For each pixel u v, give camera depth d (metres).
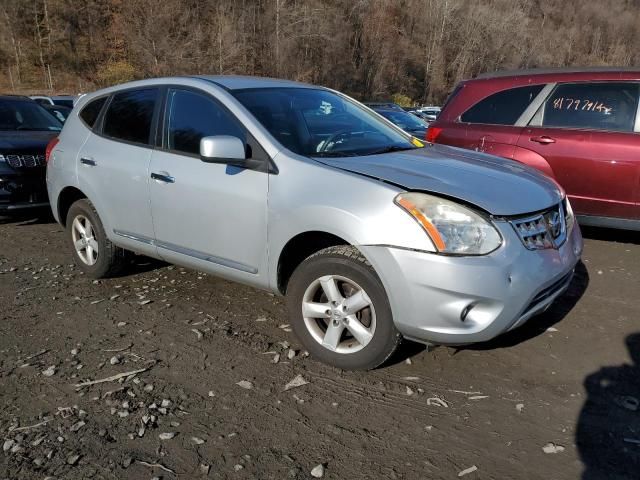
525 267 2.85
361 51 62.78
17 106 7.86
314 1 60.03
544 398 2.95
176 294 4.39
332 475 2.40
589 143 5.25
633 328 3.74
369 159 3.43
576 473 2.40
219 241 3.64
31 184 6.62
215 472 2.42
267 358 3.37
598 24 101.69
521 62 79.56
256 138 3.48
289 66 53.66
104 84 50.00
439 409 2.86
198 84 3.93
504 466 2.45
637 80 5.18
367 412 2.84
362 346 3.10
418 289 2.80
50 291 4.51
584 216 5.42
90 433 2.68
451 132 6.15
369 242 2.90
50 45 53.03
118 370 3.25
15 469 2.44
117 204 4.29
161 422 2.76
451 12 71.69
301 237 3.28
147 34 48.69
